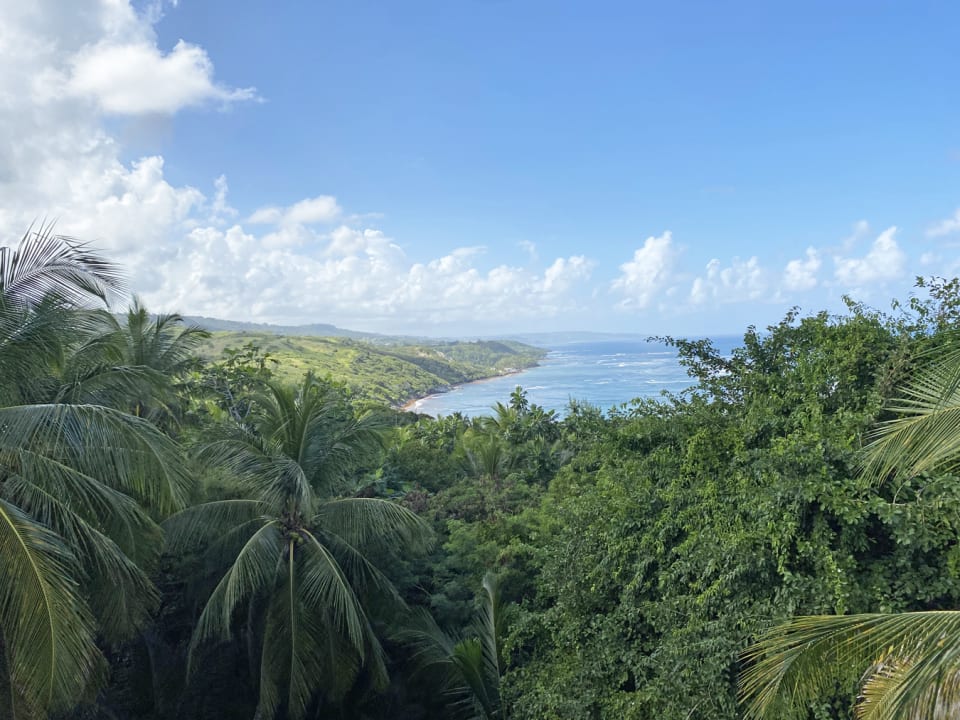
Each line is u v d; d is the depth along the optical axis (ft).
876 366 27.61
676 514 29.76
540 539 44.70
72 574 27.12
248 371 70.85
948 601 20.93
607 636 28.91
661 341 38.96
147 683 41.45
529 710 29.45
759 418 29.73
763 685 18.30
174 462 28.35
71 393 30.78
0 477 25.96
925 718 13.67
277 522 39.34
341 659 38.93
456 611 43.29
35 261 24.39
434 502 57.31
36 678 22.62
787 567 23.41
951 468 20.75
